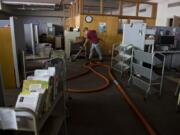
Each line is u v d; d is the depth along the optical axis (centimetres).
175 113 289
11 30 309
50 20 1414
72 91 364
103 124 251
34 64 331
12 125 118
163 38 504
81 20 742
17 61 321
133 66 409
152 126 247
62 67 219
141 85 378
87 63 630
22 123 118
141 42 438
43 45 418
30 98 125
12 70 319
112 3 973
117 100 333
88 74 507
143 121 252
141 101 332
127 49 454
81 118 265
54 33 801
